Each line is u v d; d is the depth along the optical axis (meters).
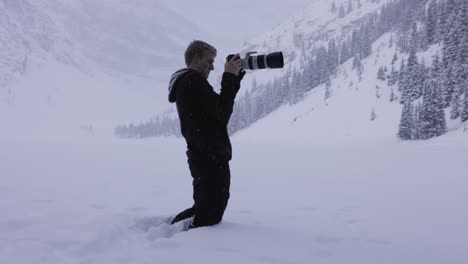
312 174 10.20
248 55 3.44
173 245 2.95
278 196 6.31
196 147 3.47
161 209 4.95
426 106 54.12
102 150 26.23
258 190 7.10
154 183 8.26
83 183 8.05
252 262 2.57
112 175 9.88
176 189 7.29
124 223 3.85
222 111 3.40
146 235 3.38
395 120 68.56
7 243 3.14
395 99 76.62
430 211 4.91
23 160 14.27
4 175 9.14
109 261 2.60
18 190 6.71
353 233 3.59
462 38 67.31
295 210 4.94
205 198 3.47
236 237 3.18
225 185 3.53
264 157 18.77
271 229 3.57
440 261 2.77
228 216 4.41
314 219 4.29
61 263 2.65
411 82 73.75
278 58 3.24
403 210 4.97
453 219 4.39
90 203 5.38
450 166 12.84
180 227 3.56
